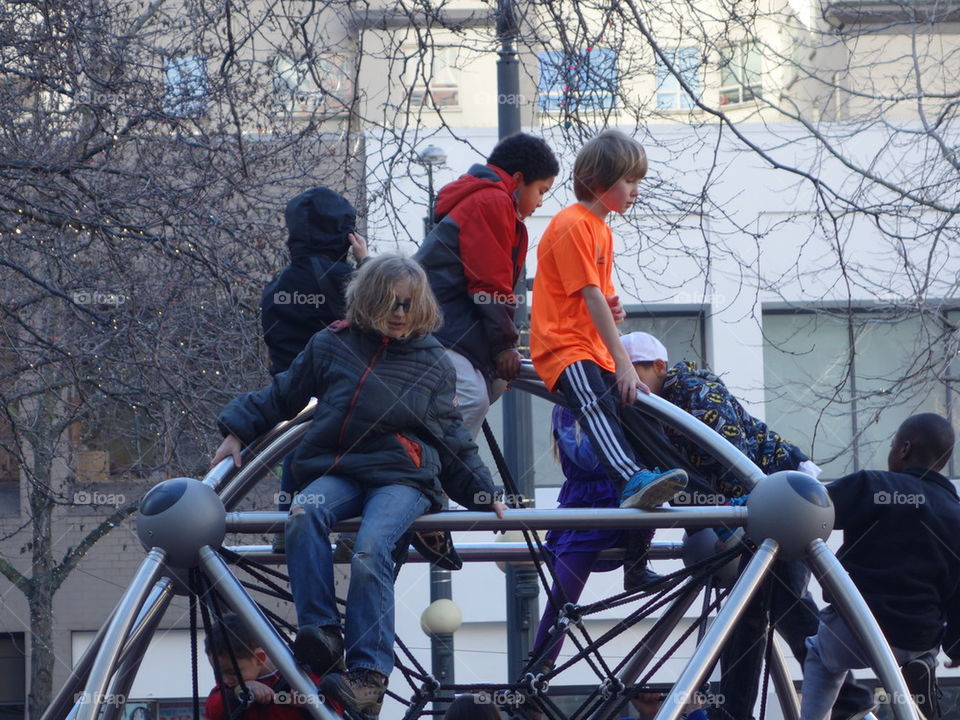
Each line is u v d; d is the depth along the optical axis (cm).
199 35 3566
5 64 3456
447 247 1753
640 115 3650
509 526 1509
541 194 1858
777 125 5800
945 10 4203
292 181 3831
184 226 3416
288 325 1809
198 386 3612
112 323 3491
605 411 1648
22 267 3597
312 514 1439
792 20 5131
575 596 2012
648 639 1984
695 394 1862
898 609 1747
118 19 3834
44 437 4469
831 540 5544
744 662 1948
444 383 1503
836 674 1809
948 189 3844
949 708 6234
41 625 5959
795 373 6212
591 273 1675
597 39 3316
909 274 4009
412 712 1673
